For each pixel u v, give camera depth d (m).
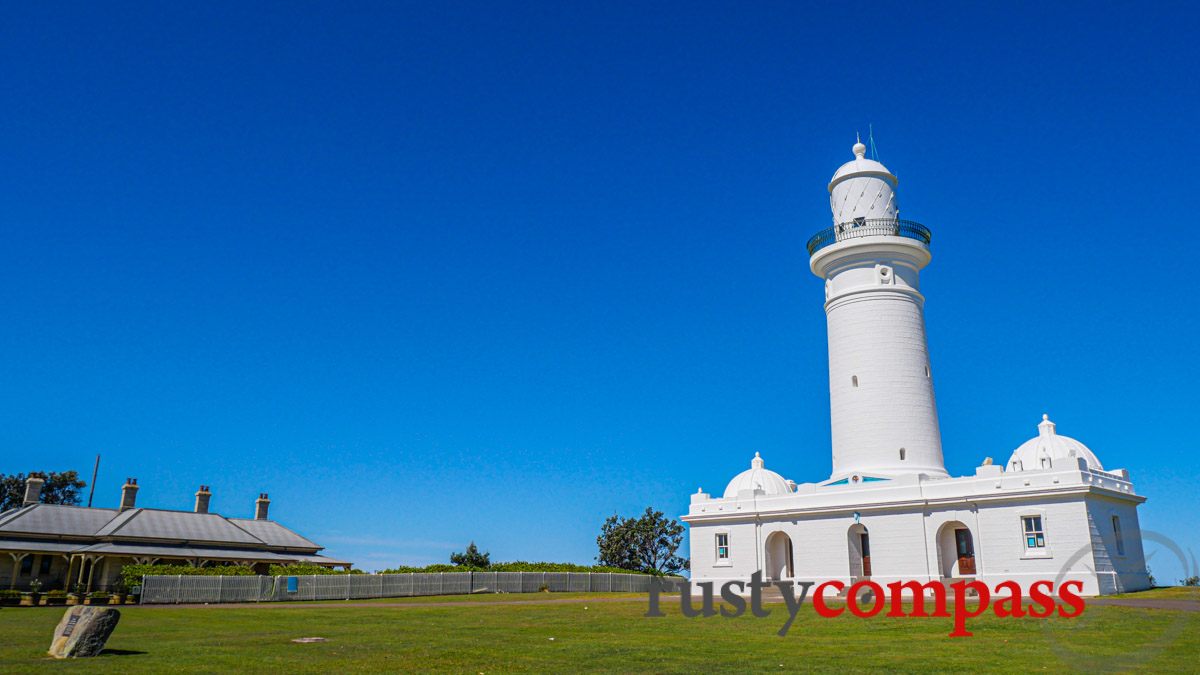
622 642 21.03
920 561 38.00
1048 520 35.00
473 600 44.22
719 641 21.06
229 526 61.50
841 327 45.41
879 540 39.44
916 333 44.66
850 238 45.62
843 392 44.66
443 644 20.91
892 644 19.97
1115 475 38.88
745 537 44.06
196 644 20.84
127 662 16.94
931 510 38.25
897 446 42.53
